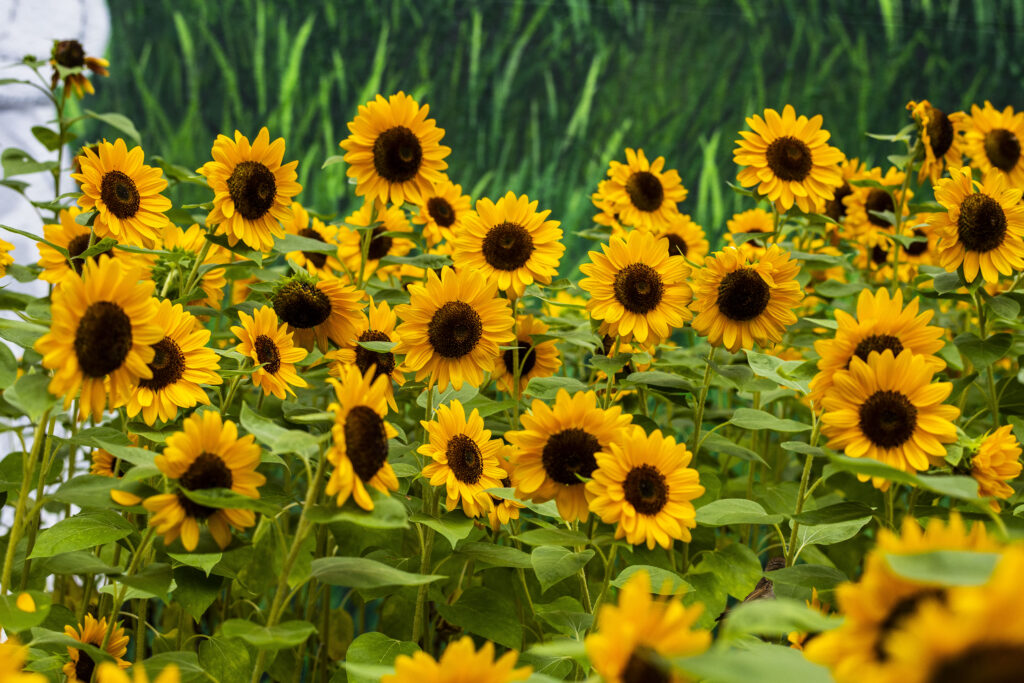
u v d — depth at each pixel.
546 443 2.24
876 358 2.12
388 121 2.59
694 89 4.41
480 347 2.37
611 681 1.47
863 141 4.50
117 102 4.07
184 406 2.22
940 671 1.12
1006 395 2.52
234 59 4.17
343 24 4.23
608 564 2.24
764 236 2.71
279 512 2.04
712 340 2.48
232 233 2.42
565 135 4.35
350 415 2.04
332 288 2.52
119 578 2.12
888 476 1.94
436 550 2.48
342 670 2.33
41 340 2.00
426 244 2.88
